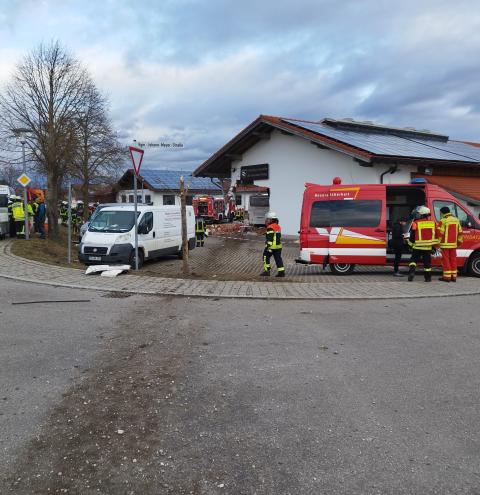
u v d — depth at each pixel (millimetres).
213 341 5898
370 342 5953
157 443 3379
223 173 29547
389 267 14312
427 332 6465
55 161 23156
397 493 2822
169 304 8094
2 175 30766
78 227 29609
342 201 12414
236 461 3160
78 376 4645
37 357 5180
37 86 23219
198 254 18562
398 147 20953
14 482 2895
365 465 3117
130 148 11477
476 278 11844
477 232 12234
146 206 15016
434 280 11352
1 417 3744
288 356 5355
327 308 8016
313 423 3715
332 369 4949
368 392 4344
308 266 14812
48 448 3289
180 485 2893
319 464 3129
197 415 3830
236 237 27750
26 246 16141
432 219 12188
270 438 3469
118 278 10523
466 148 27656
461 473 3033
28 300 8086
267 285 10102
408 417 3838
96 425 3633
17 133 22438
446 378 4719
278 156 23859
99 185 40156
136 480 2936
